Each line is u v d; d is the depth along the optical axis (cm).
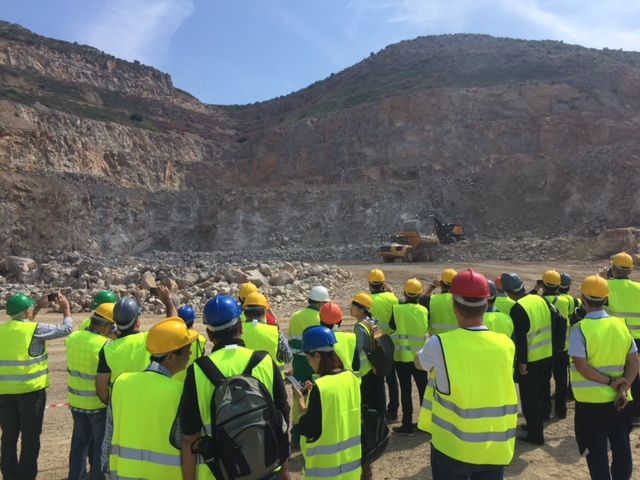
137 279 2031
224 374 301
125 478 302
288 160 6475
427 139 5825
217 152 7612
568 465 534
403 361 633
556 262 2856
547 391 674
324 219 5188
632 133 5109
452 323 654
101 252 5066
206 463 289
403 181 5291
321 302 581
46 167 5459
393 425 669
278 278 1948
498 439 315
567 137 5303
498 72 6975
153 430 304
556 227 3947
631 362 415
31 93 7000
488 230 4238
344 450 360
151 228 5594
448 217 4550
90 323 500
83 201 5200
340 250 4103
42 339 512
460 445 312
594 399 413
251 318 516
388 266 3091
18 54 8238
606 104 5531
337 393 359
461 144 5688
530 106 5791
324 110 8275
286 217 5381
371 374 568
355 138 6150
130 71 9800
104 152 6109
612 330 416
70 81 8294
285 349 514
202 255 4206
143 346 421
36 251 4481
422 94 6122
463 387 314
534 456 557
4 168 4962
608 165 4016
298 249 4478
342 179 5734
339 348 445
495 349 322
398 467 547
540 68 6669
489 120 5822
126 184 5909
